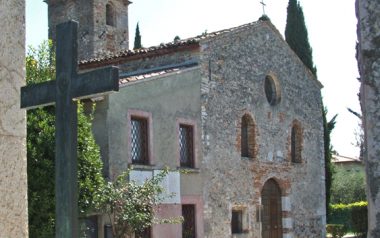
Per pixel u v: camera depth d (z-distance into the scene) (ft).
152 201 49.75
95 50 101.40
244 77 72.90
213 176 65.77
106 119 52.60
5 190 10.18
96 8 102.53
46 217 41.27
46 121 43.04
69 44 14.69
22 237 10.31
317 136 88.07
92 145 45.44
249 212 71.15
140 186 49.03
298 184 81.97
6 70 10.52
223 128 68.23
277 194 78.48
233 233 68.33
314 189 85.66
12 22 10.71
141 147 56.80
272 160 76.79
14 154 10.44
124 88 54.60
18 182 10.43
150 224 49.37
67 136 14.43
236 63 71.51
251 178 72.18
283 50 81.87
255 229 71.72
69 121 14.48
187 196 61.72
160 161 58.13
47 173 41.68
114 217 47.62
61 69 14.75
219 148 67.26
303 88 85.71
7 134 10.37
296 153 84.07
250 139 73.92
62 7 105.60
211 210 64.90
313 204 84.89
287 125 80.79
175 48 66.18
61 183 14.25
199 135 64.34
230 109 69.72
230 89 69.97
